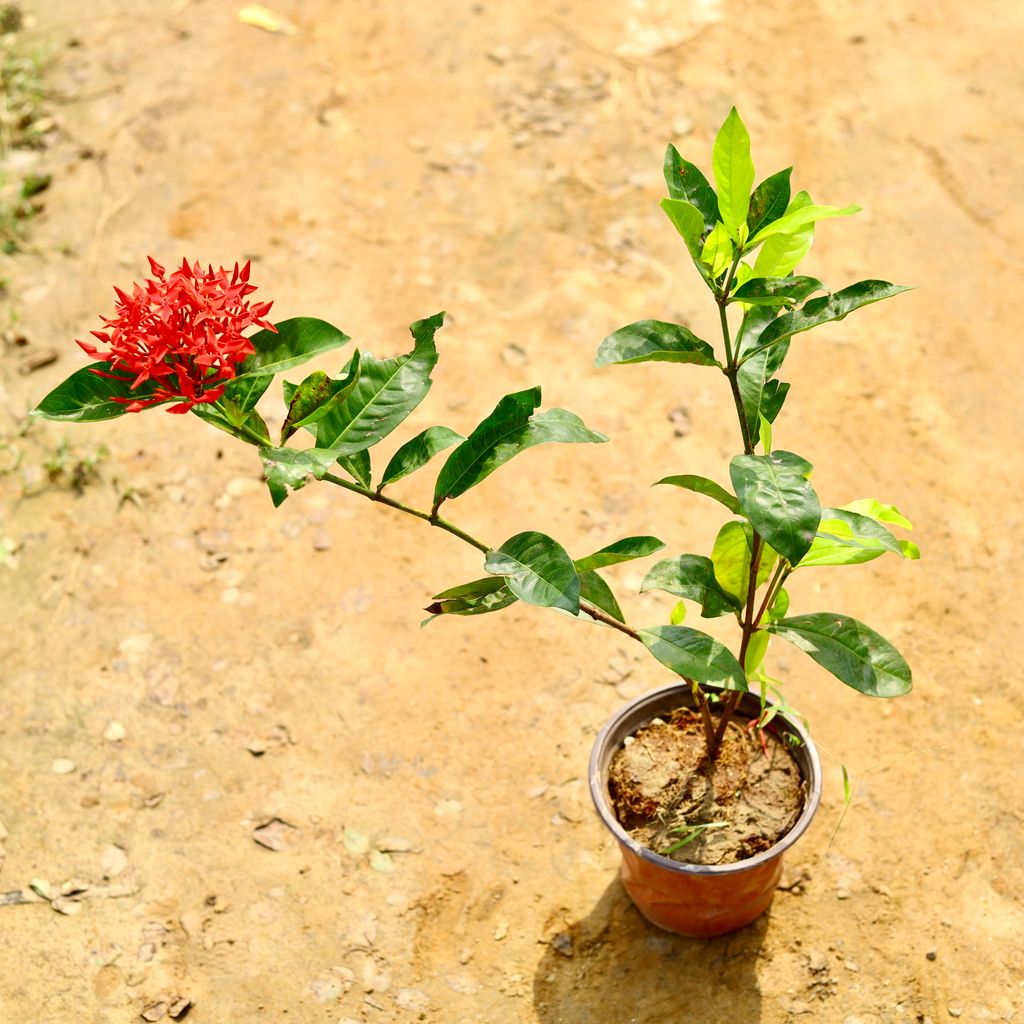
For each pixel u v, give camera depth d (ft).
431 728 6.01
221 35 8.55
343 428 4.75
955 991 5.45
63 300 7.18
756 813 5.30
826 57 8.25
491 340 7.01
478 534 6.47
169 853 5.78
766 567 5.08
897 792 5.81
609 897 5.65
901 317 7.01
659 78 8.13
